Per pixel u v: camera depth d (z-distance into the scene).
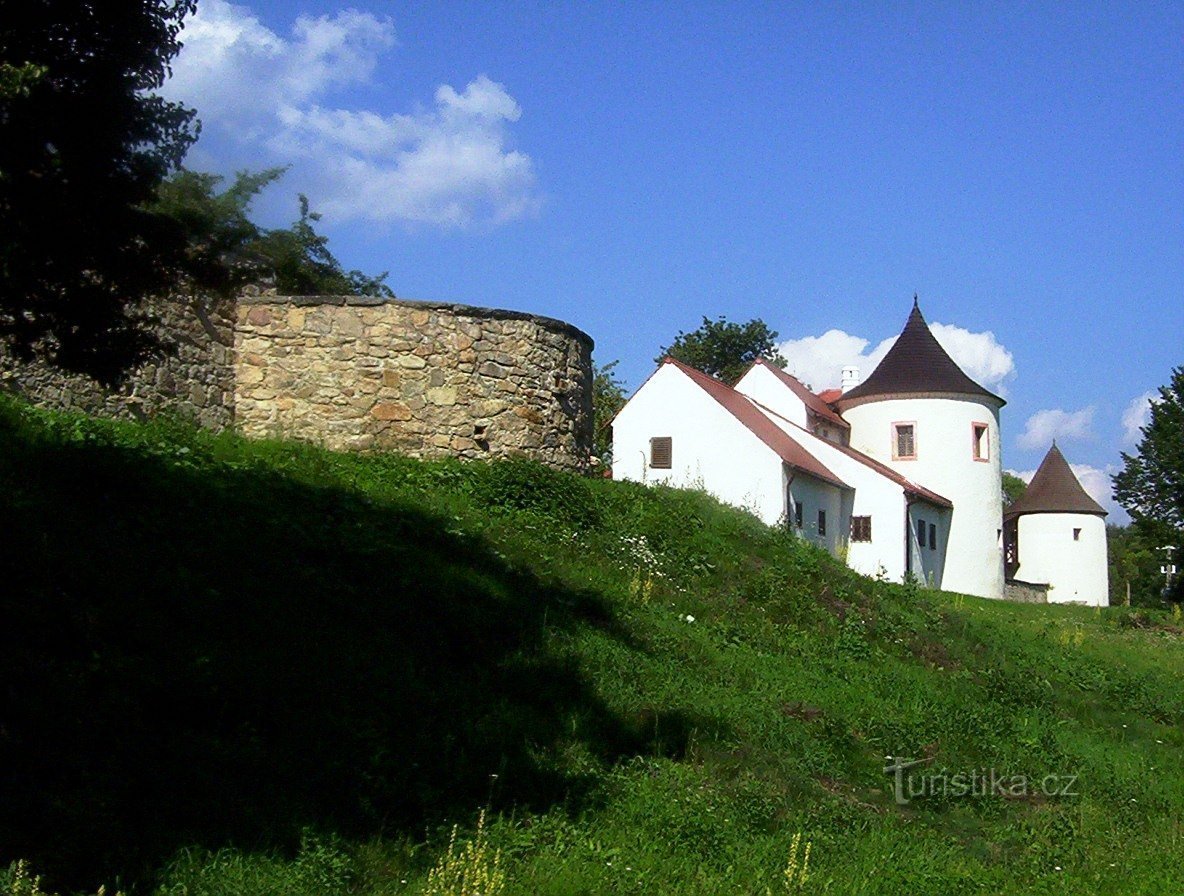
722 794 8.54
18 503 8.55
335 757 7.24
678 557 15.10
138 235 7.77
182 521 9.61
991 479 39.75
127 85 7.44
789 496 31.22
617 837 7.48
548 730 8.66
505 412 15.25
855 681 12.89
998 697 14.35
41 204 7.00
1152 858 9.39
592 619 11.66
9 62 6.86
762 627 13.80
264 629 8.36
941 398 39.31
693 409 32.06
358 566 10.26
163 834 6.05
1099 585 47.47
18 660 6.82
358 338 14.69
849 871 7.85
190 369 13.89
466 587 10.81
